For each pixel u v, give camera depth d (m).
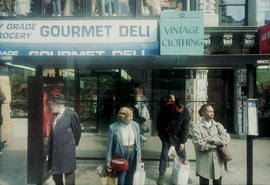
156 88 6.53
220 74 8.69
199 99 6.65
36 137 4.10
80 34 5.34
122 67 5.57
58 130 3.63
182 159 4.49
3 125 7.00
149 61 4.32
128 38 5.25
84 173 4.99
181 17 4.77
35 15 6.07
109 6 6.17
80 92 6.75
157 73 6.55
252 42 7.00
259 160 5.88
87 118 6.83
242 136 8.09
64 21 5.35
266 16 7.57
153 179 4.71
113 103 6.68
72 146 3.73
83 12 6.15
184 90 6.61
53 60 4.28
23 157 6.00
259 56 3.90
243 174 4.93
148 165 5.46
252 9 7.60
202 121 3.55
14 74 8.46
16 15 6.23
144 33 5.22
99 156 5.89
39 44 5.38
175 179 4.34
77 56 4.22
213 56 4.07
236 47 7.32
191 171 5.12
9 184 4.41
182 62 4.18
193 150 6.32
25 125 8.34
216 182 3.53
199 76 6.88
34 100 4.09
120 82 6.67
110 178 3.60
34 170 4.11
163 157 4.46
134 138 3.68
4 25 5.42
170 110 4.45
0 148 6.24
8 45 5.40
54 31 5.37
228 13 7.66
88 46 5.29
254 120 3.76
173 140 4.40
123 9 6.18
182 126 4.40
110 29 5.29
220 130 3.47
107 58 4.29
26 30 5.41
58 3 6.15
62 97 3.73
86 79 6.75
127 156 3.62
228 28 6.86
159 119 4.55
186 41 4.77
